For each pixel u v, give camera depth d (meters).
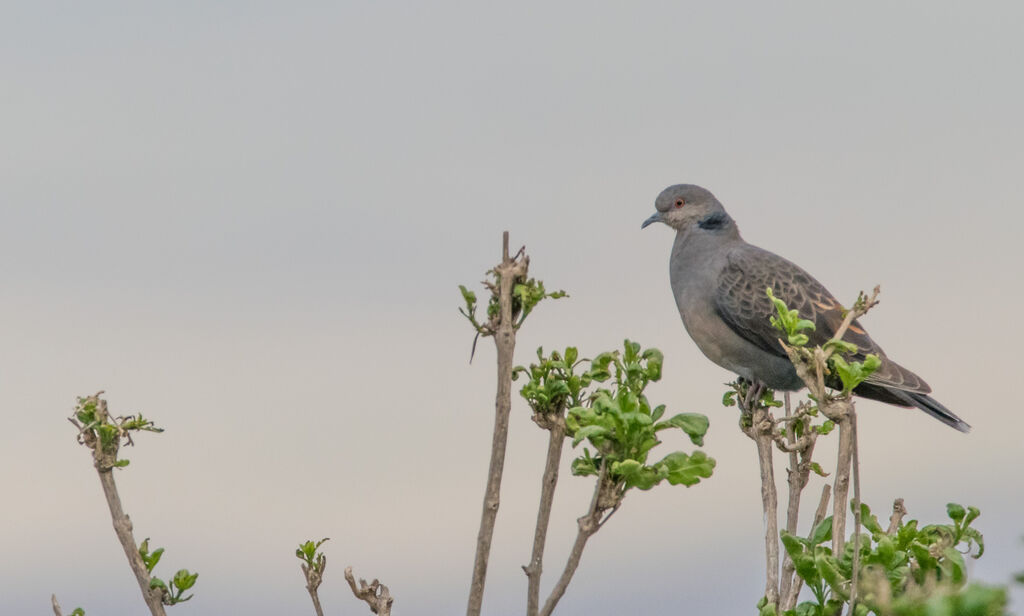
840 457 6.88
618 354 7.89
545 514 7.57
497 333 6.95
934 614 3.82
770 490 9.78
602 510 6.97
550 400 7.70
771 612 7.87
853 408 6.79
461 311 7.04
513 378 7.82
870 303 7.00
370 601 8.02
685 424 7.01
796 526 9.88
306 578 8.41
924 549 7.14
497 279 6.99
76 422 8.42
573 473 7.11
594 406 7.07
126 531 8.48
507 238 6.97
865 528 7.98
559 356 7.83
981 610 3.73
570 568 7.02
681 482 6.78
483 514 7.02
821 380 6.83
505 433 6.97
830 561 7.18
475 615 7.04
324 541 8.45
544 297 6.97
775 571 9.23
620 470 6.76
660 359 7.85
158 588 8.49
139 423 8.48
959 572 7.12
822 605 7.43
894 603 4.10
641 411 7.27
